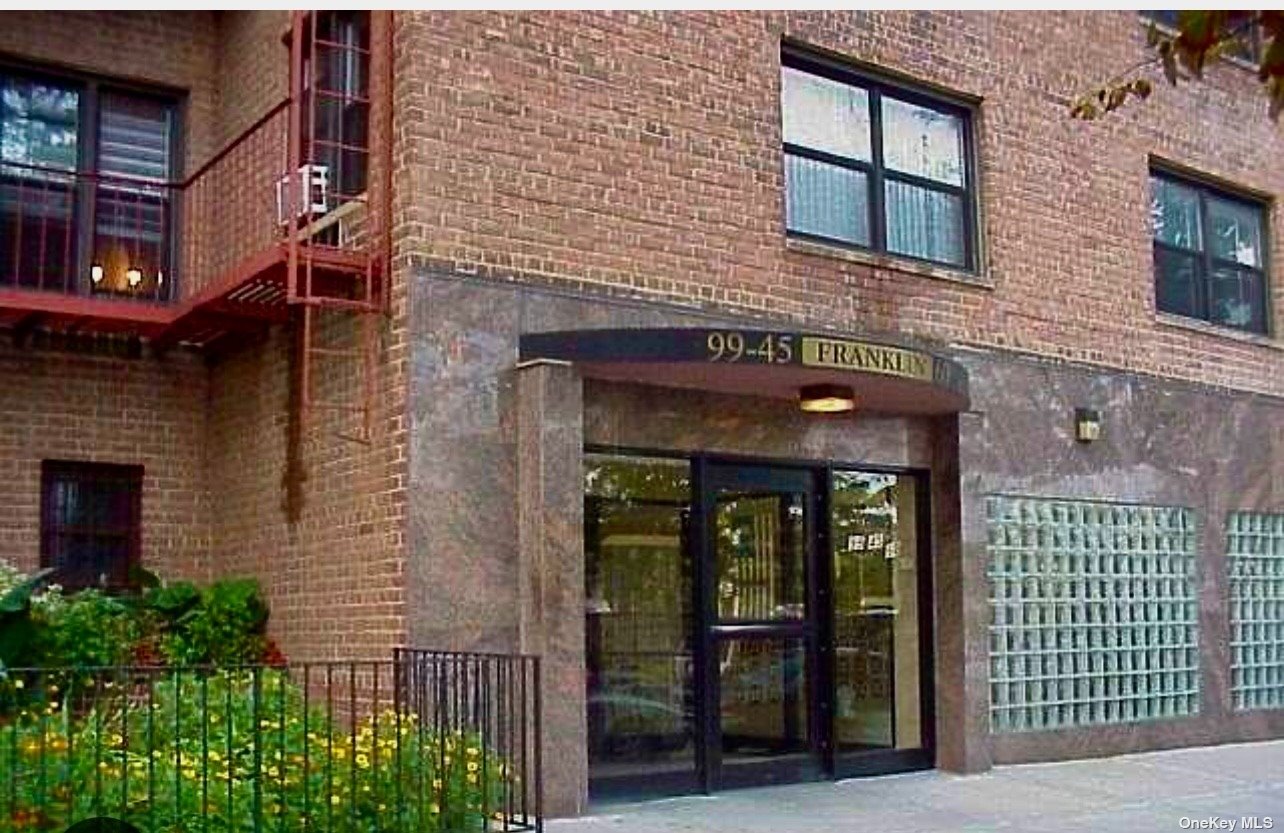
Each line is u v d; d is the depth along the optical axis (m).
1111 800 10.54
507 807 8.18
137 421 11.88
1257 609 14.73
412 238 9.45
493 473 9.58
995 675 12.31
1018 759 12.32
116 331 11.59
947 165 12.73
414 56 9.59
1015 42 13.16
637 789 10.13
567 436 9.65
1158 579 13.76
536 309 9.88
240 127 12.06
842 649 11.45
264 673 8.16
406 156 9.53
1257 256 15.66
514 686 9.27
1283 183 15.75
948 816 9.70
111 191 12.12
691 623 10.57
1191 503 14.16
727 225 10.91
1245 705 14.43
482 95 9.83
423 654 8.50
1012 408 12.64
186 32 12.54
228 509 11.74
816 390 10.66
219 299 10.42
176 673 7.25
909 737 11.88
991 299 12.62
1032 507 12.76
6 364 11.39
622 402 10.30
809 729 11.20
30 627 9.66
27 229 11.80
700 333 9.65
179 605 10.79
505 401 9.67
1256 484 14.91
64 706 7.86
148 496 11.85
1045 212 13.19
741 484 10.98
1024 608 12.58
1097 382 13.41
